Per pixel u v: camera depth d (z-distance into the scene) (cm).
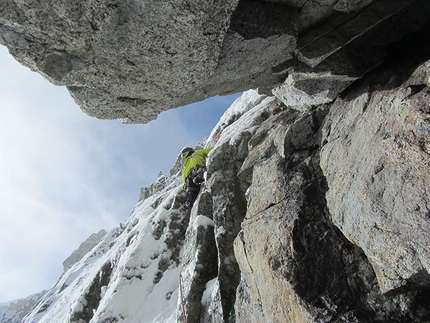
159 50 154
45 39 137
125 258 716
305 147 305
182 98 236
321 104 309
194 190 661
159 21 138
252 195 337
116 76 169
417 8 226
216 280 425
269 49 197
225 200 463
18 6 119
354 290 194
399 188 173
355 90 268
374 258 183
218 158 514
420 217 156
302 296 207
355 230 200
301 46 227
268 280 248
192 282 441
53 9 123
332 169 247
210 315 390
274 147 358
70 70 157
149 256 690
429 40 230
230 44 177
